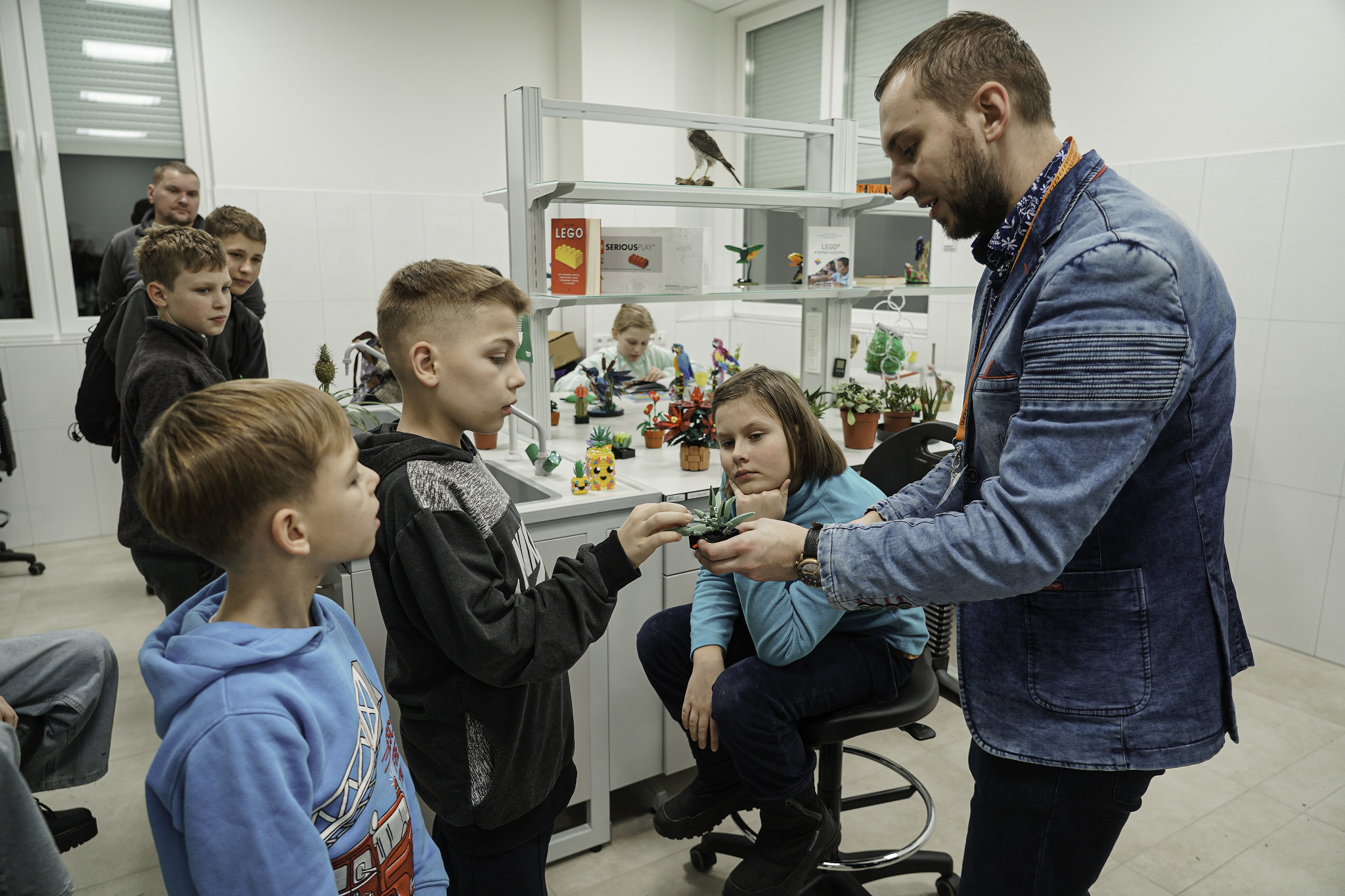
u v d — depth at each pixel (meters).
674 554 1.94
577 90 4.84
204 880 0.71
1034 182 0.97
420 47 4.48
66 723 1.46
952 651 2.60
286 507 0.78
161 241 1.91
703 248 2.47
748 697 1.31
